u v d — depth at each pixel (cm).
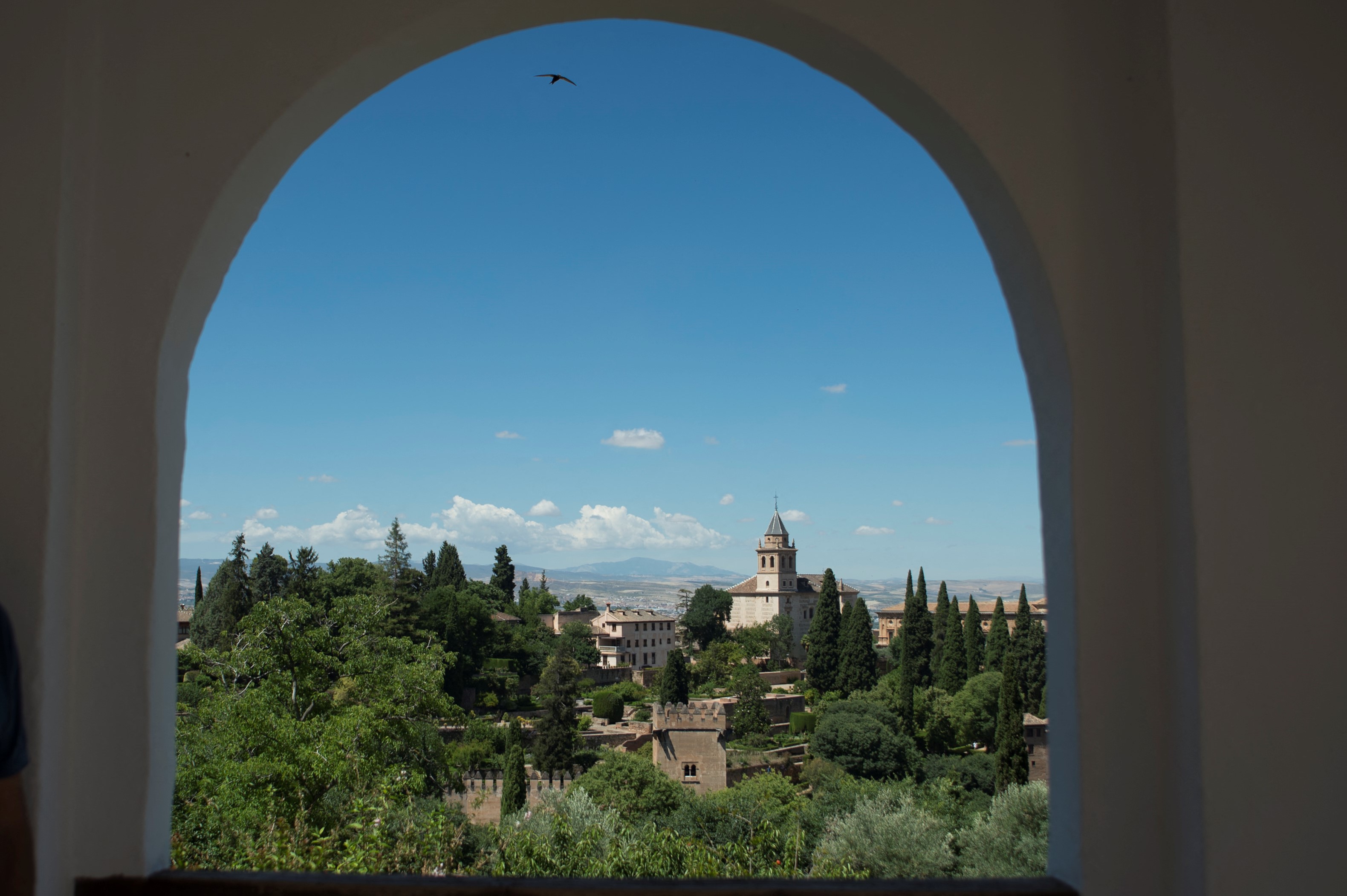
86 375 205
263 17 214
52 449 192
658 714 4225
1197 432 187
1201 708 182
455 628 5794
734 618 11125
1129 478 204
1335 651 185
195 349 222
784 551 11044
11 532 189
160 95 212
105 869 198
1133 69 210
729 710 5384
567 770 3916
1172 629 194
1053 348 210
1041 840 1652
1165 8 195
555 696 4100
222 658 1688
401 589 5766
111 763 199
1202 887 181
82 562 201
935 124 221
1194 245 191
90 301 206
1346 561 187
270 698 1565
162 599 206
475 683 5719
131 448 204
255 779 1371
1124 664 200
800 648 10338
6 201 195
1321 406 190
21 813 178
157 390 206
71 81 200
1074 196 211
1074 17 215
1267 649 183
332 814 1254
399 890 196
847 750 4178
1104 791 198
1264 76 195
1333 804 182
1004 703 2728
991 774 4109
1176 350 192
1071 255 208
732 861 789
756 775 4191
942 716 4797
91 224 207
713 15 227
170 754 210
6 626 177
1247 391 189
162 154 211
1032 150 211
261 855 572
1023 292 220
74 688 199
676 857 806
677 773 4162
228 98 212
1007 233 219
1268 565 185
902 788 3372
